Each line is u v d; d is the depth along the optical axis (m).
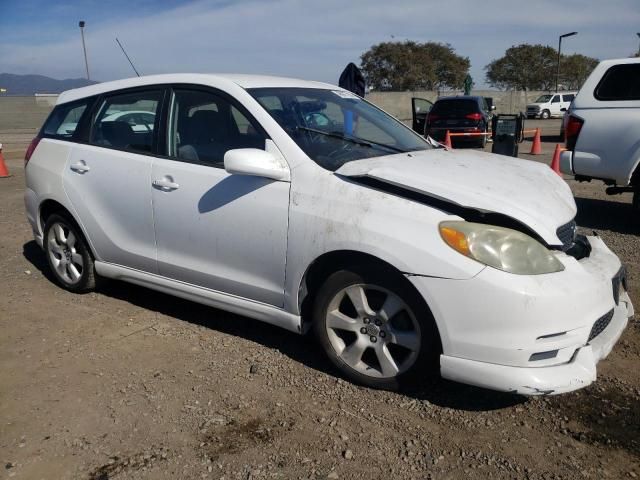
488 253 2.70
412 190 2.91
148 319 4.18
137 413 3.00
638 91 6.31
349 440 2.76
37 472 2.56
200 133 3.71
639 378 3.29
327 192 3.09
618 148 6.42
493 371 2.72
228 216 3.44
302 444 2.73
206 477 2.52
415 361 2.98
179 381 3.31
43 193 4.52
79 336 3.91
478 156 3.73
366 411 2.99
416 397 3.12
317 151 3.34
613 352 3.59
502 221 2.80
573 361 2.74
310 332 3.91
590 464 2.58
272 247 3.29
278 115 3.49
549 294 2.65
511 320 2.65
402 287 2.92
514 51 67.06
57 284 4.93
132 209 3.96
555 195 3.19
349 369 3.22
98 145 4.25
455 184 2.94
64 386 3.27
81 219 4.29
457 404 3.05
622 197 8.45
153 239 3.90
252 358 3.58
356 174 3.04
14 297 4.62
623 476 2.50
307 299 3.31
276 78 4.08
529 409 3.00
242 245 3.42
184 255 3.75
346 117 3.91
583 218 7.19
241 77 3.86
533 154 14.03
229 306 3.63
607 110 6.48
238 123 3.57
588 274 2.84
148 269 4.01
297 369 3.43
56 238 4.64
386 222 2.89
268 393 3.17
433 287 2.77
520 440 2.75
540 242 2.81
